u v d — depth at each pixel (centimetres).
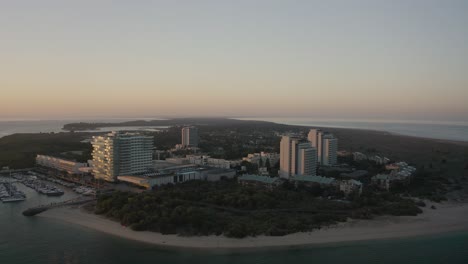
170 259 17350
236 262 17125
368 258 17762
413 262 17388
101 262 16988
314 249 18662
